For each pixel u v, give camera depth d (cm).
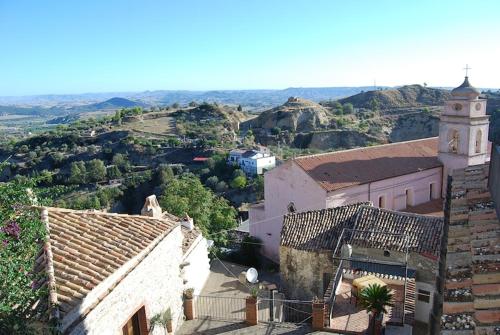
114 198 10969
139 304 1533
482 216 980
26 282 1088
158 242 1712
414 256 2442
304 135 15762
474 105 4031
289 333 1894
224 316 2155
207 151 14225
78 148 15700
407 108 18662
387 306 2125
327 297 2270
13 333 973
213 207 4822
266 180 4122
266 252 4159
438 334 871
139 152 14762
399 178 3984
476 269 740
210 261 3472
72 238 1499
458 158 4159
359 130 15125
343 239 2683
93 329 1245
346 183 3641
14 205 1170
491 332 584
